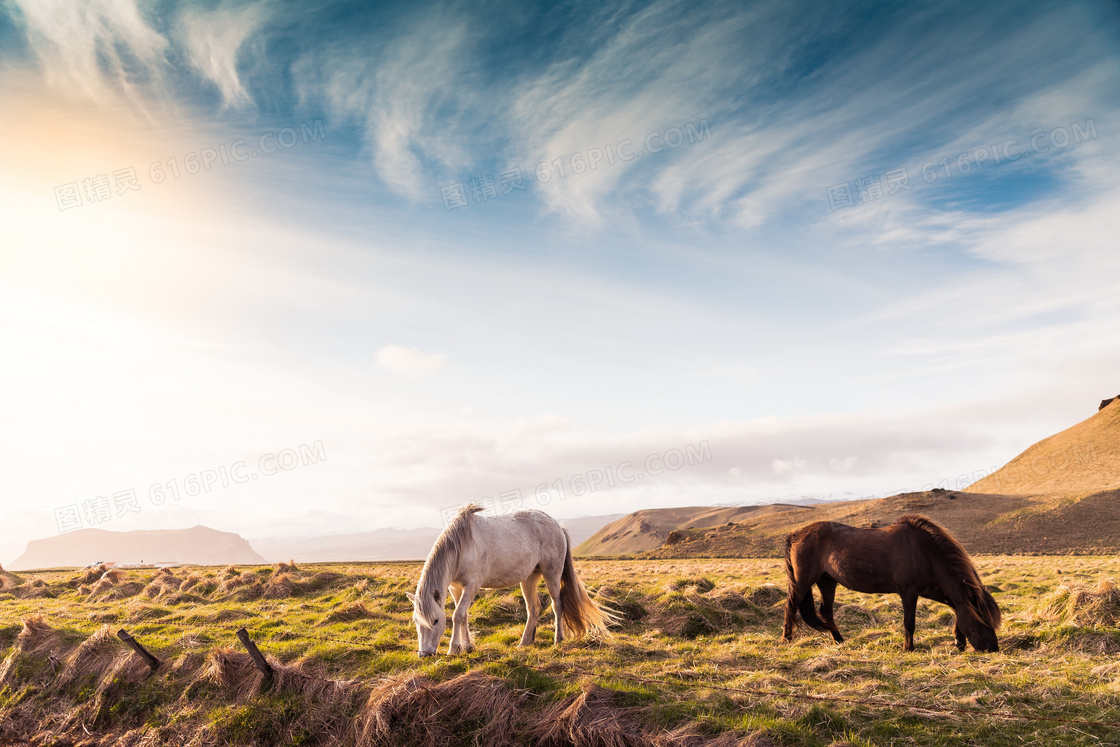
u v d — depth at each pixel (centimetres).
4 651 1030
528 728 685
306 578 1728
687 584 1470
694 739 612
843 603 1330
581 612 1045
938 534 924
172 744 777
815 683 742
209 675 859
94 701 875
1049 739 561
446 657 849
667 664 847
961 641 929
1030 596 1502
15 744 845
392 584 1611
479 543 934
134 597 1659
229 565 2295
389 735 708
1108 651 844
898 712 636
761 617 1254
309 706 779
